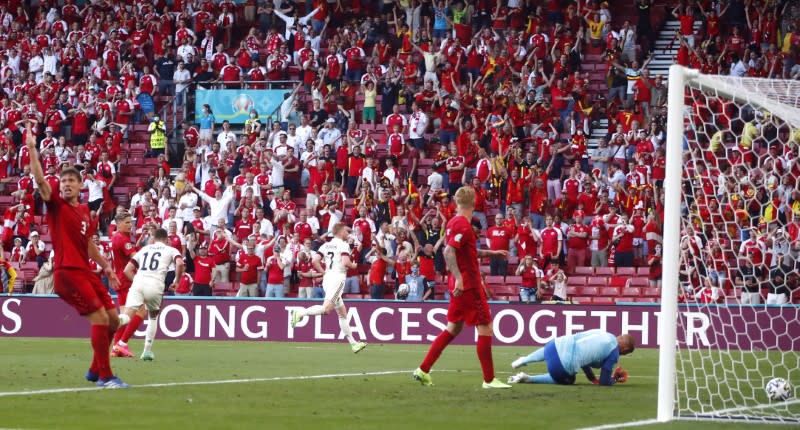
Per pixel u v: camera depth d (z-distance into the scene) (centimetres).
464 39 4703
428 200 3931
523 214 3881
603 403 1398
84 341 3003
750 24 4494
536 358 1669
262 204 3962
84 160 4406
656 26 4847
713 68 4419
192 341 3134
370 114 4531
